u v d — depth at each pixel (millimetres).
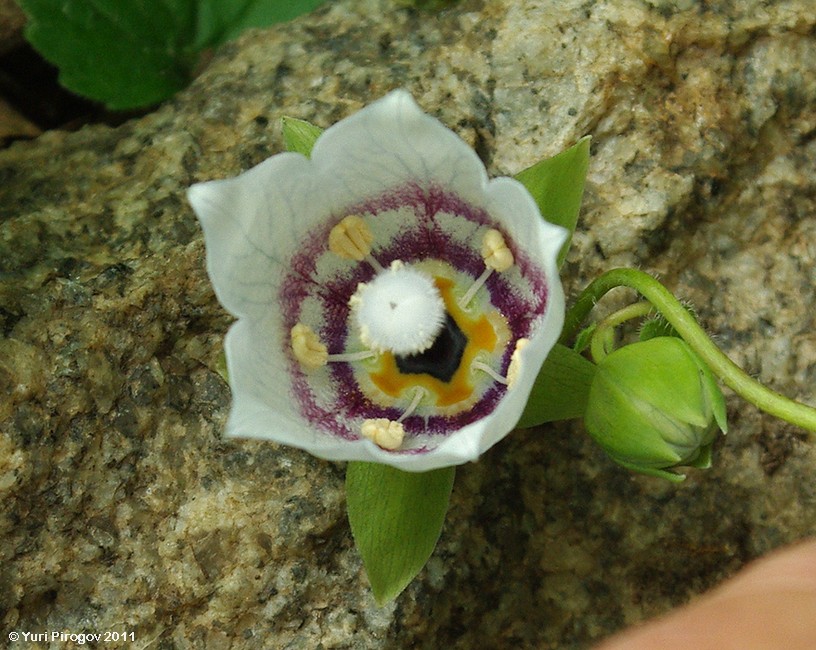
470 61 213
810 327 210
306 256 179
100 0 226
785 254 211
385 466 181
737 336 209
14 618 193
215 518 197
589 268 207
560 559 207
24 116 236
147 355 199
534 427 206
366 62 215
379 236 182
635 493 207
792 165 213
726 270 211
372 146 171
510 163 209
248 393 166
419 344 181
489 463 205
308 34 220
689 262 210
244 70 218
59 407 194
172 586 196
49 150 216
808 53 213
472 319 184
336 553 198
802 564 162
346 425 179
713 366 183
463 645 203
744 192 212
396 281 181
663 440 180
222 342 202
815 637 148
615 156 208
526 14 213
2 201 209
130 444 197
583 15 211
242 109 214
